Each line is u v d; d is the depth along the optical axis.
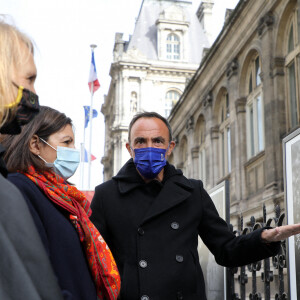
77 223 2.25
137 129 3.33
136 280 2.98
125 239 3.12
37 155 2.38
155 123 3.34
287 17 14.24
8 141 2.29
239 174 17.61
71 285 1.96
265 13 15.08
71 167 2.46
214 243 3.24
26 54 1.49
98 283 2.31
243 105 17.95
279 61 14.43
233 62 18.38
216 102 21.11
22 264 1.18
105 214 3.23
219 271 3.93
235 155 18.00
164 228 3.12
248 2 16.28
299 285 2.88
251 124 17.47
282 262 3.47
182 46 54.12
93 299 2.03
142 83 51.00
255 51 16.83
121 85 50.94
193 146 24.61
